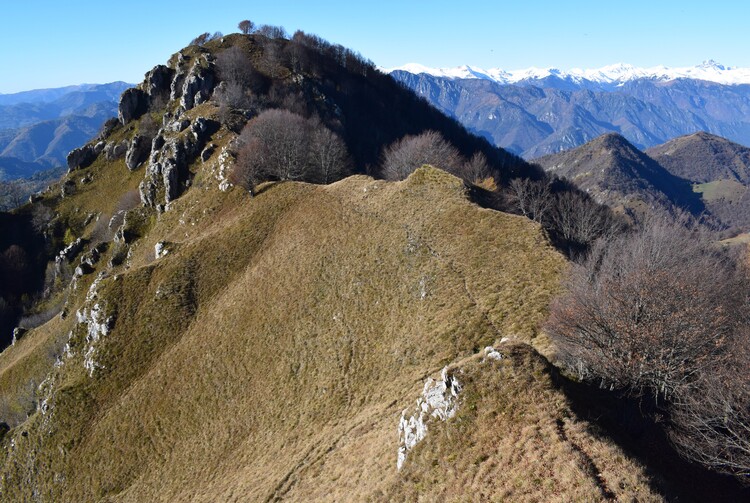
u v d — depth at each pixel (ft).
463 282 174.40
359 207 243.60
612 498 66.03
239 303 220.02
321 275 211.20
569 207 318.86
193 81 512.22
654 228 218.79
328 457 122.42
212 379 190.29
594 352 106.11
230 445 160.66
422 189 234.79
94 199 502.79
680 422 94.38
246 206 295.69
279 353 185.57
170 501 148.87
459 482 78.38
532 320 145.28
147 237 363.56
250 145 335.26
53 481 184.96
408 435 95.81
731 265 229.66
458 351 145.89
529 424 81.92
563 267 162.81
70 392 212.23
